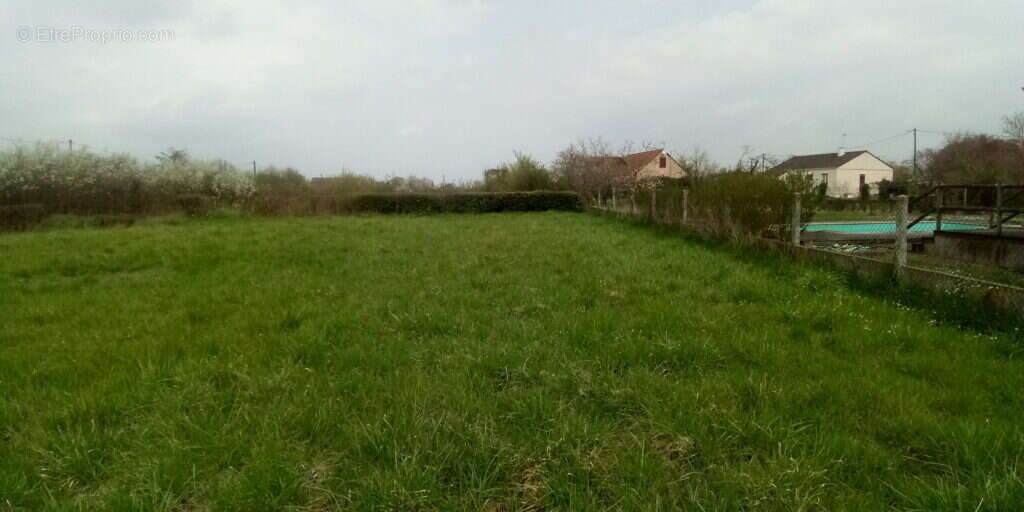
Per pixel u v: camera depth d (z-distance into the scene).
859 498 1.91
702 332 3.88
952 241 8.33
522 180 26.77
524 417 2.54
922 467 2.16
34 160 15.58
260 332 4.04
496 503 1.97
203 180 20.78
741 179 8.60
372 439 2.29
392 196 22.44
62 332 4.14
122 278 6.52
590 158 27.33
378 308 4.82
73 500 1.97
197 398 2.78
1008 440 2.20
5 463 2.20
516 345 3.61
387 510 1.89
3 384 2.99
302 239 10.63
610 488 2.01
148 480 2.06
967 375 3.03
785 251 7.14
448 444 2.26
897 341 3.69
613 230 12.77
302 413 2.55
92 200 16.44
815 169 50.44
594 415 2.61
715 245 8.93
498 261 7.59
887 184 30.97
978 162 25.48
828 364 3.24
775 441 2.27
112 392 2.84
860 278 5.54
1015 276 6.10
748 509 1.86
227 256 8.20
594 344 3.64
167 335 3.94
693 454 2.24
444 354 3.47
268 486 1.99
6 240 10.32
